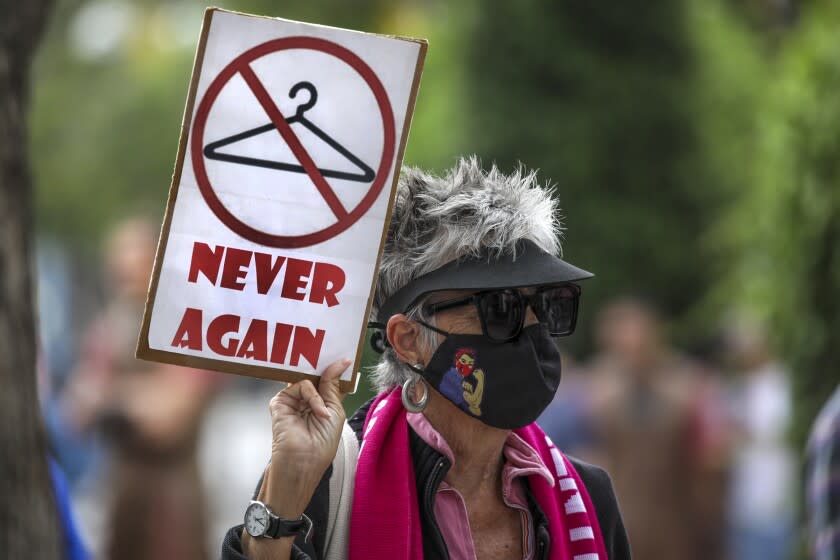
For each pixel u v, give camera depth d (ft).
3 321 23.86
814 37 47.78
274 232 23.48
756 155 53.47
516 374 23.98
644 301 72.38
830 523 33.60
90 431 59.88
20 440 24.11
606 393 71.10
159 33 247.29
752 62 106.01
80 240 245.65
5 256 23.98
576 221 101.19
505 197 24.27
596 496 26.48
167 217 23.39
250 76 23.54
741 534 72.02
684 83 104.12
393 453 24.38
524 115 101.81
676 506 70.90
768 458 71.97
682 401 70.38
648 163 102.94
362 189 23.54
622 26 102.73
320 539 23.71
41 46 26.02
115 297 61.41
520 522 24.99
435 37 109.60
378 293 25.03
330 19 167.02
